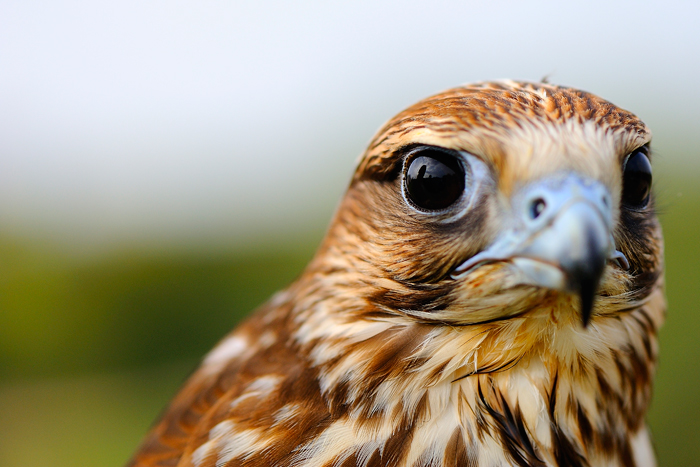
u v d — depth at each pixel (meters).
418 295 1.00
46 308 3.80
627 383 1.02
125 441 2.88
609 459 1.02
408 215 1.00
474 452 1.01
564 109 0.99
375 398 1.01
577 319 1.00
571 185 0.98
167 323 3.77
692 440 1.75
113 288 3.78
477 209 0.99
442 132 0.99
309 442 1.01
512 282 0.99
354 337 1.01
